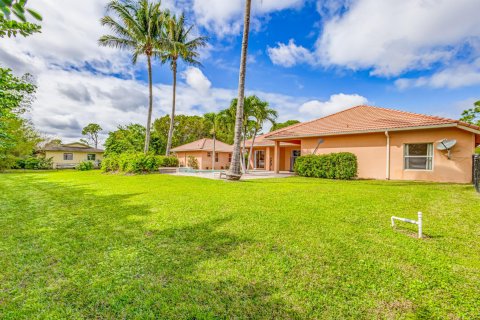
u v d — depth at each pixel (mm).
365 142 13547
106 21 19922
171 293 2426
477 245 3529
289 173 17734
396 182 11188
